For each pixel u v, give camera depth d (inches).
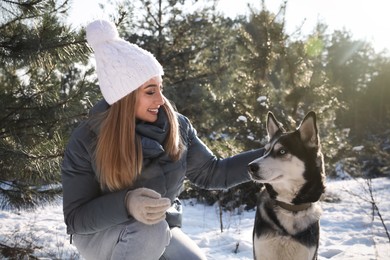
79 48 153.9
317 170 116.8
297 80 318.3
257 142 290.2
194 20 397.4
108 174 89.6
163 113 98.3
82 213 90.0
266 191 121.3
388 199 332.8
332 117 338.3
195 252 99.2
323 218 257.9
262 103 303.4
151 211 83.9
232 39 407.8
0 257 148.7
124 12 160.4
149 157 94.4
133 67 90.0
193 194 317.4
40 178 157.1
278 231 114.0
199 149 111.8
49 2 153.8
